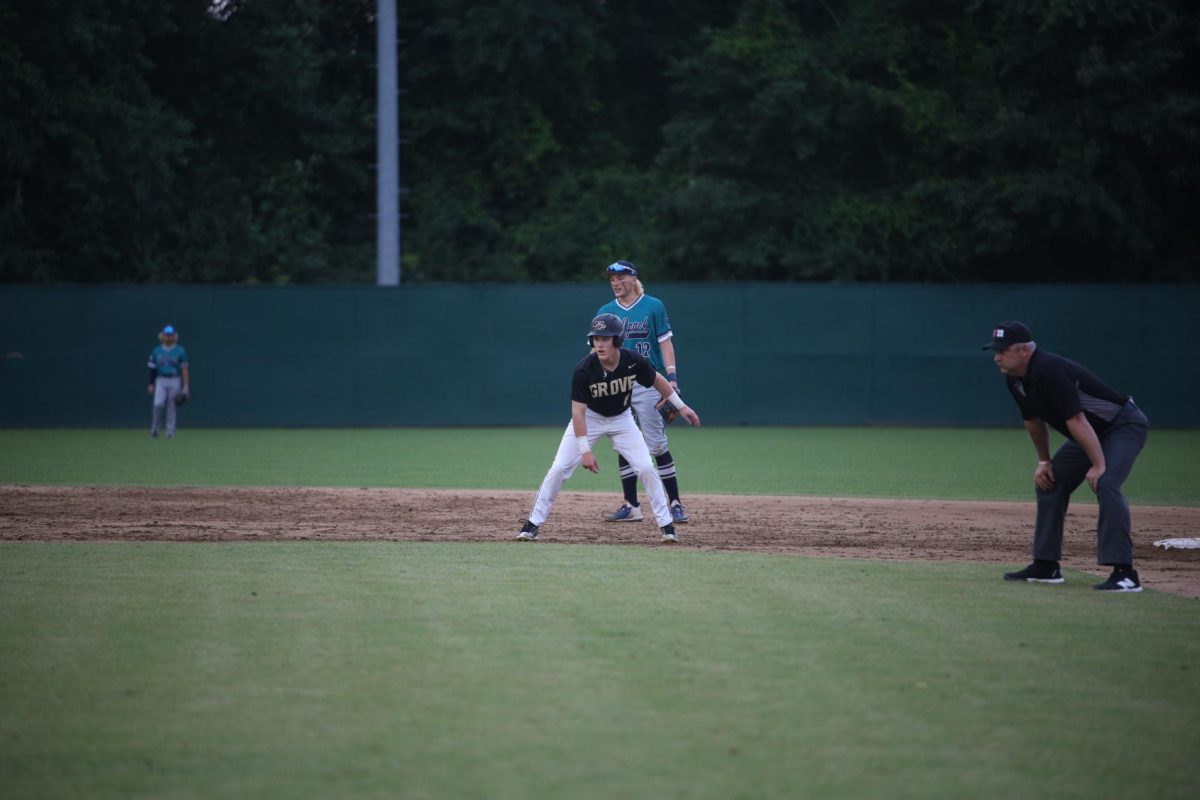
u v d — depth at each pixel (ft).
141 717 60.54
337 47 449.06
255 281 403.13
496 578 99.14
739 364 316.81
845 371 317.42
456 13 423.23
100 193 362.74
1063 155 365.20
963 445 261.85
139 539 122.01
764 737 58.03
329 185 440.45
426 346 315.58
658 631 79.46
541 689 65.57
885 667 70.74
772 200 396.78
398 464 213.87
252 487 169.99
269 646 74.79
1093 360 313.73
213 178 414.62
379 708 62.08
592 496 163.53
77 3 346.13
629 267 138.10
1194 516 145.07
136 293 310.24
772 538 125.90
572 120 449.48
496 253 424.87
